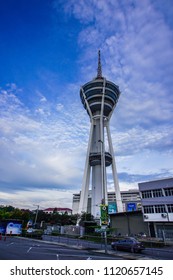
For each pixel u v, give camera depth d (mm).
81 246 30469
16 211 84812
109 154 89312
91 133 95250
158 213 49250
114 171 89125
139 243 25141
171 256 21688
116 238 40188
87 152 91188
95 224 71312
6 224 47406
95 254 21406
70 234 54938
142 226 52688
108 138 95938
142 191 54938
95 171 91250
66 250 23781
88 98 100125
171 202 47688
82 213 78625
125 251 25875
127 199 146750
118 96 107125
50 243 33938
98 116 97250
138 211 54000
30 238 43312
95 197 86938
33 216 102375
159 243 35062
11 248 22500
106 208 24922
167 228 47562
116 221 58938
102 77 105500
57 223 91812
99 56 117625
